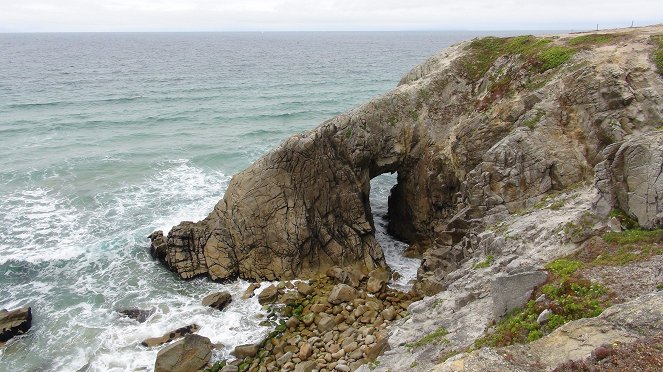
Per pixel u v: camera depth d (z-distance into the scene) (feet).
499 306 52.03
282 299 89.45
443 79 119.14
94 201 129.90
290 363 72.33
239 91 309.63
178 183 144.97
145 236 112.68
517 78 104.63
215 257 99.86
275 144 190.29
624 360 34.17
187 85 331.77
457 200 101.14
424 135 113.29
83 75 381.40
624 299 45.29
